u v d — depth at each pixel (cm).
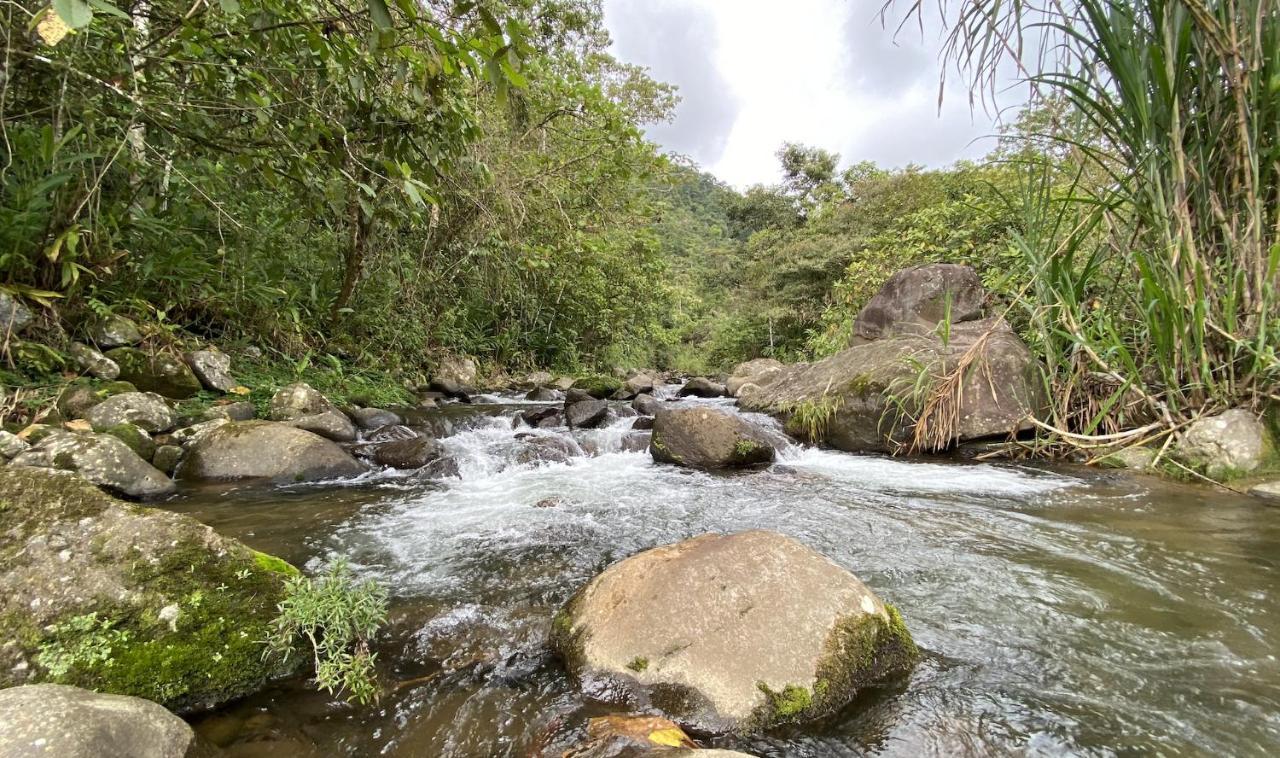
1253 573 241
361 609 184
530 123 696
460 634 205
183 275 498
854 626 177
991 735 152
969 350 485
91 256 430
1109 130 395
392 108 326
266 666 171
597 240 789
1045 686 172
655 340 1817
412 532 321
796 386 698
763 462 501
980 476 429
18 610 147
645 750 136
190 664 158
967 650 191
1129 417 441
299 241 664
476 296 1018
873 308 768
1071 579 243
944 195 1338
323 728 156
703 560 199
